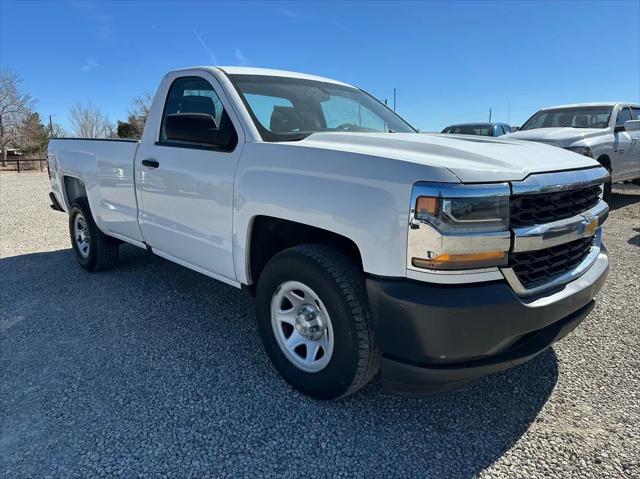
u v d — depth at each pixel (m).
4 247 6.59
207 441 2.41
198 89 3.49
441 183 2.09
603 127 9.09
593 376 3.00
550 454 2.32
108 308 4.14
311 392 2.71
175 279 4.92
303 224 2.66
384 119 4.02
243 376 3.02
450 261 2.09
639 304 4.13
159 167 3.65
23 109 49.44
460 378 2.23
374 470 2.22
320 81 3.96
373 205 2.24
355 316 2.41
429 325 2.12
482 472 2.21
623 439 2.41
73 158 5.02
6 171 33.94
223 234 3.12
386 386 2.42
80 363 3.19
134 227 4.15
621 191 11.96
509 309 2.15
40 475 2.18
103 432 2.47
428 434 2.47
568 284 2.52
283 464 2.26
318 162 2.53
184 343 3.48
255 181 2.82
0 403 2.73
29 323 3.85
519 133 9.18
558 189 2.35
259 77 3.50
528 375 3.03
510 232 2.18
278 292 2.82
